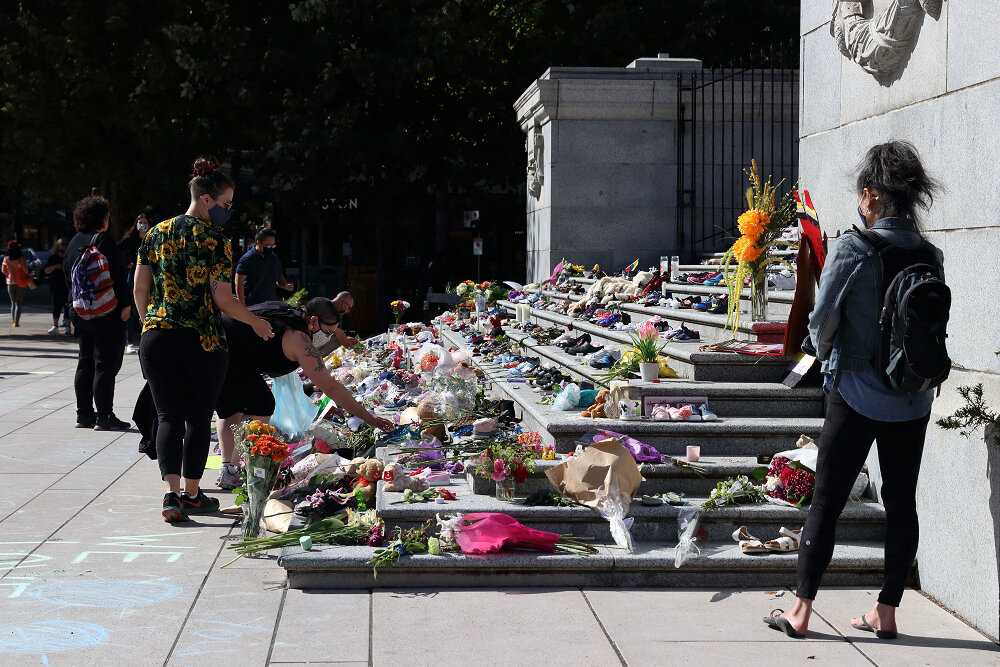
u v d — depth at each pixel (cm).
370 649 399
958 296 457
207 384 604
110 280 888
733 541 517
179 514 593
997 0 425
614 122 1281
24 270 2116
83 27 2025
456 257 3128
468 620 434
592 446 529
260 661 386
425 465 604
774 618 428
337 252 3070
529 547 493
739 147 1282
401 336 1251
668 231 1297
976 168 442
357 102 2122
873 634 424
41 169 2169
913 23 495
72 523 589
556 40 2184
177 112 2153
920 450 420
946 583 460
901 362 396
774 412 608
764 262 673
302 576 476
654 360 634
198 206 603
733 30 2159
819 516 421
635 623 433
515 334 1059
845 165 575
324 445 672
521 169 2242
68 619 430
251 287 1070
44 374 1351
